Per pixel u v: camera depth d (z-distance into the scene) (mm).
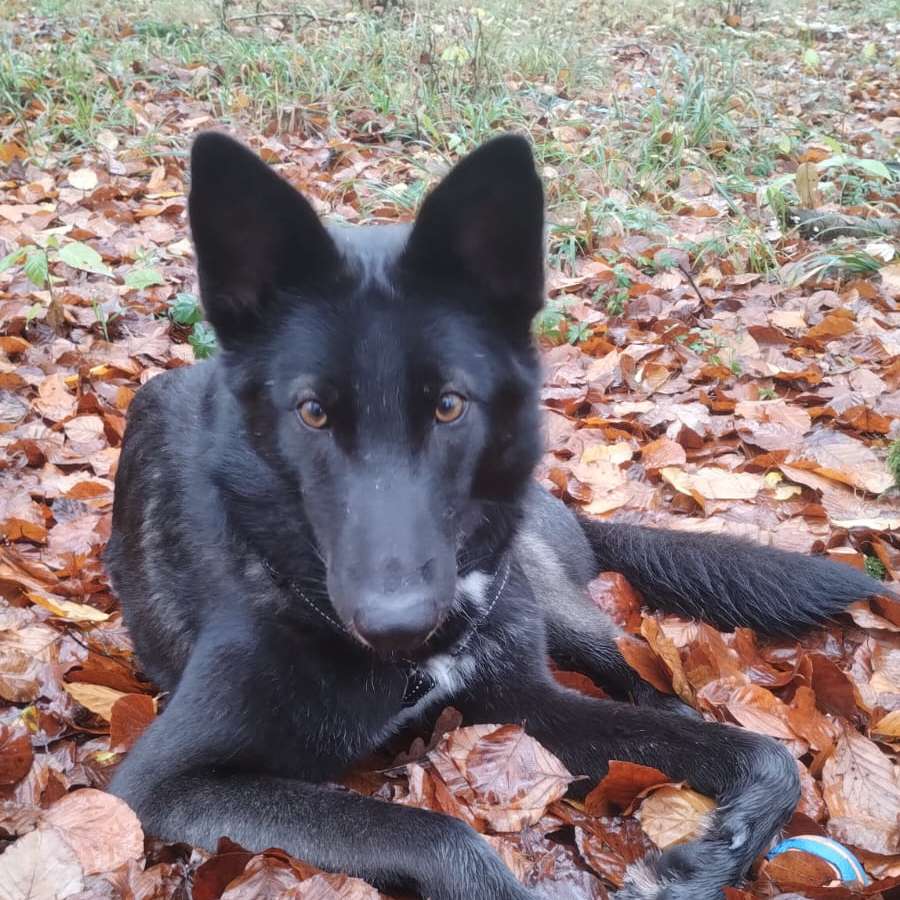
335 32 2336
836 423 998
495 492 592
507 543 625
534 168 544
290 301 562
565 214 1482
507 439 579
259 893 479
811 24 2879
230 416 597
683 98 1867
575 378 1104
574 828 559
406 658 596
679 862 530
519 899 483
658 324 1229
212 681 567
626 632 743
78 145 1714
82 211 1437
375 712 594
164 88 1977
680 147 1665
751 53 2525
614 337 1207
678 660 674
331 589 513
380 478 519
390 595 483
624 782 567
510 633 642
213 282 564
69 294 1194
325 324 544
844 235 1456
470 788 571
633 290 1296
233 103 1890
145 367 1111
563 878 523
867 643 691
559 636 738
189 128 1809
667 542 796
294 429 543
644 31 2674
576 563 787
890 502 877
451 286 563
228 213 549
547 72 2143
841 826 549
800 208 1511
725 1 2914
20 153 1645
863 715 645
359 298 550
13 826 518
